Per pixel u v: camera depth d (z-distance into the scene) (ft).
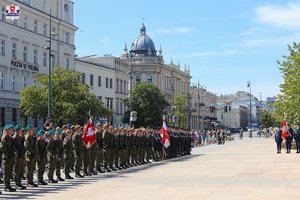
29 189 63.82
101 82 267.80
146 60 386.93
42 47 203.72
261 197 52.03
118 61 296.92
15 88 183.42
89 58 289.94
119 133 94.84
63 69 169.68
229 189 59.41
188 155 142.92
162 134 119.96
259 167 93.09
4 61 176.04
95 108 166.30
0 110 172.45
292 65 176.65
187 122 453.58
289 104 173.17
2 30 174.60
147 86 277.85
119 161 95.66
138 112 274.36
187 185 64.54
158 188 61.67
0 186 69.51
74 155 78.95
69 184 68.95
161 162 113.91
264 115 625.00
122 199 52.37
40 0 205.26
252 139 345.92
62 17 223.51
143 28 413.80
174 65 437.58
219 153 152.66
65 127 81.25
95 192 59.06
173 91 401.08
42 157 68.49
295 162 104.17
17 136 64.13
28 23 194.70
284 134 145.48
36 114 161.17
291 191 56.80
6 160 61.72
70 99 162.30
